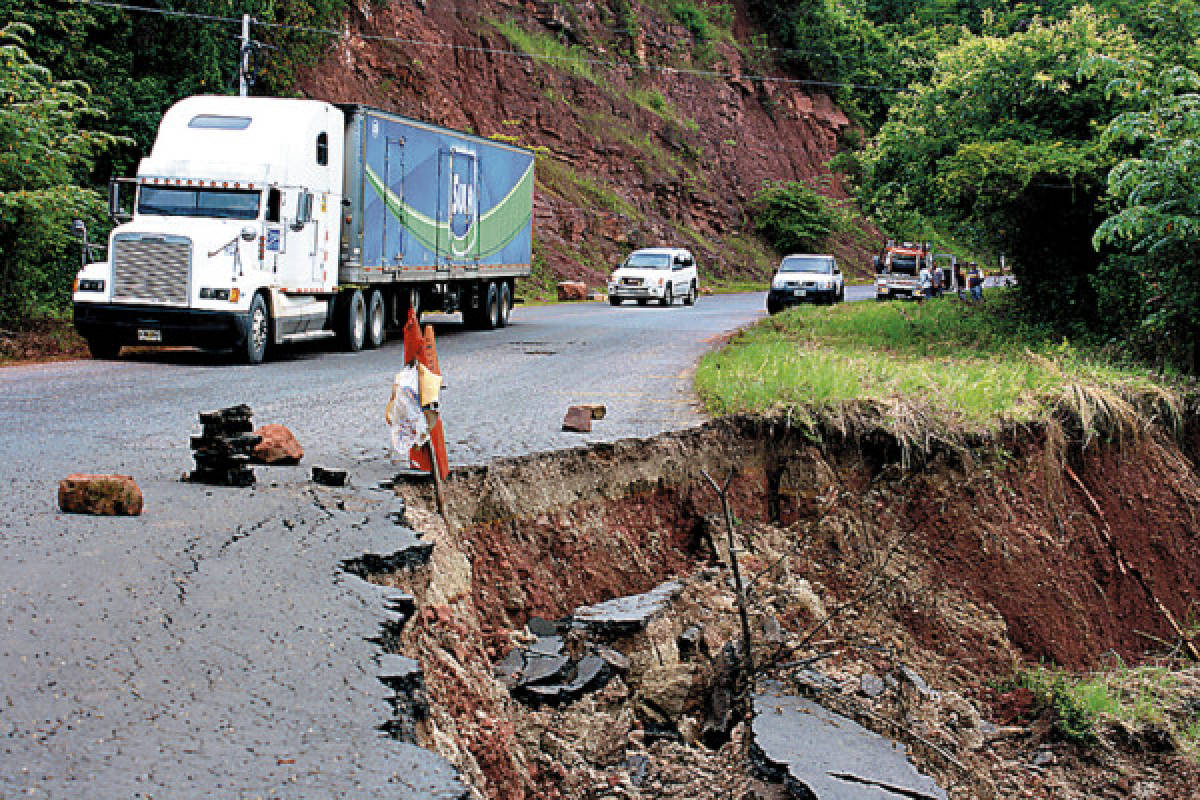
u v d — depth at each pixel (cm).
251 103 1736
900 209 2445
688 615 846
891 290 4150
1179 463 1400
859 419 1122
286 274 1698
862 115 7488
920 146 2289
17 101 1895
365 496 745
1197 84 1678
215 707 412
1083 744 884
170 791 349
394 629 514
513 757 594
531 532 855
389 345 2048
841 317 2589
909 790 657
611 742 695
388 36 4200
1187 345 1691
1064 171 1883
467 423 1077
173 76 2636
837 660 872
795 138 6931
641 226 5078
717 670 792
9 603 502
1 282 1895
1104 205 1877
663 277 3688
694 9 6600
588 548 886
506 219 2553
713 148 6184
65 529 632
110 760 366
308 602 530
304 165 1728
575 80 5316
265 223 1645
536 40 5269
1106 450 1312
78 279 1598
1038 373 1394
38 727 385
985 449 1154
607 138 5294
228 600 525
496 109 4759
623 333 2364
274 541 627
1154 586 1234
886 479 1102
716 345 2053
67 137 1942
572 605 845
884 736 756
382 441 974
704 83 6366
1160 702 980
